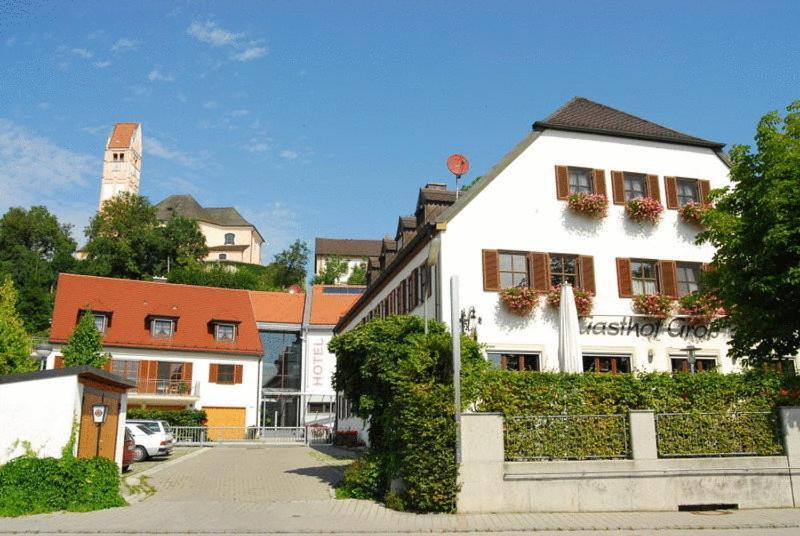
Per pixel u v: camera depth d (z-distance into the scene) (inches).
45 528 429.7
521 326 863.1
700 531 433.1
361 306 1524.4
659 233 954.7
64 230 3531.0
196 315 1980.8
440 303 854.5
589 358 892.6
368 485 564.7
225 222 4057.6
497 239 884.6
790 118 647.8
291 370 2134.6
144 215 3494.1
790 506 521.3
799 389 552.4
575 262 914.7
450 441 497.0
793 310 614.5
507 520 463.8
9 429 524.1
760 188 631.8
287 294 2294.5
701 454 524.7
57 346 1774.1
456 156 1069.1
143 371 1831.9
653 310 908.0
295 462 970.1
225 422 1878.7
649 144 981.2
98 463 537.3
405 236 1147.3
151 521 457.7
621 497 503.8
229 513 492.1
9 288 1044.5
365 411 617.6
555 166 932.0
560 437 513.0
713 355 922.1
